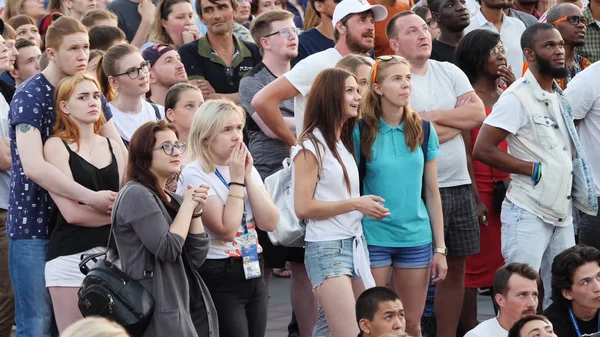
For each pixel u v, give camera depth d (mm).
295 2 41594
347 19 27031
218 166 21219
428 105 26219
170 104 23953
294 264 25562
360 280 22031
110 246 19391
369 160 22719
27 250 22203
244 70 31156
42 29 34781
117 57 24297
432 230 23562
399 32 26438
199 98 23984
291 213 23094
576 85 27203
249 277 21016
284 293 33156
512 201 25422
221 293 20812
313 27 32406
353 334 21516
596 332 22422
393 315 20609
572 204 25984
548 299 25656
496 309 28031
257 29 28281
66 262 21172
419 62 26453
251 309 21422
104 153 21984
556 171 25078
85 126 21750
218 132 20906
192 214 19594
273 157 27016
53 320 22766
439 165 25984
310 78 25984
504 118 25203
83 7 35094
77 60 22234
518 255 25281
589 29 34906
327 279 21656
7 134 25812
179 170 19641
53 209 22062
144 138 19406
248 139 27953
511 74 27859
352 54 24812
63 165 21391
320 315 23000
